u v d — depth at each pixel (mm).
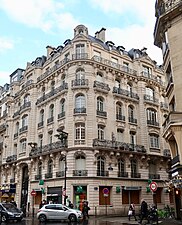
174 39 20578
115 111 34406
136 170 34031
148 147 35594
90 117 31594
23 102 41906
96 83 33375
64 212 21781
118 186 31250
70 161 30281
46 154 33438
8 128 44719
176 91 19453
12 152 42312
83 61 33594
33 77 40938
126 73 37344
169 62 21531
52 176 32125
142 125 36375
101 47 36219
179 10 20406
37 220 24203
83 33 35562
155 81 39844
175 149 20234
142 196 33125
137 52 41250
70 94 32719
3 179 43469
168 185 20578
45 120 36281
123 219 24078
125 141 34125
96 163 30266
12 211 23094
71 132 31219
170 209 28219
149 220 19203
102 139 31906
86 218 20953
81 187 29000
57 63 37688
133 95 37094
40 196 33875
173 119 18281
